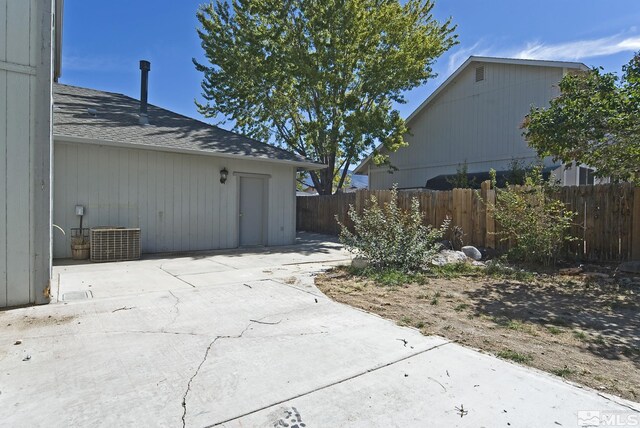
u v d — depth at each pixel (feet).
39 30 13.93
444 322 12.98
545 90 40.29
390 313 13.96
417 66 48.78
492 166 45.52
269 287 17.87
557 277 20.57
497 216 25.50
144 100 32.94
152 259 26.48
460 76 49.42
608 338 11.54
